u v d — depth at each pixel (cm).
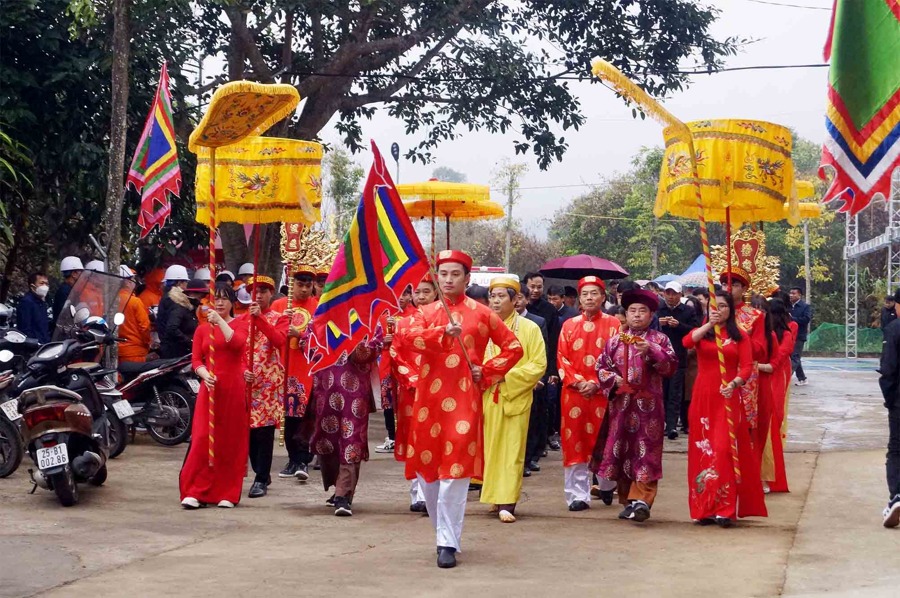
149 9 1591
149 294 1514
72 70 1603
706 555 698
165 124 1307
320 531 773
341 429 838
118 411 1076
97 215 1739
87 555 676
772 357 923
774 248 5353
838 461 1166
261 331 934
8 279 1773
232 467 877
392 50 2072
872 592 589
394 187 783
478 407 686
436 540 734
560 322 1217
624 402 820
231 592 586
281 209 1024
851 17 652
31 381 885
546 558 688
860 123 651
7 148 1466
